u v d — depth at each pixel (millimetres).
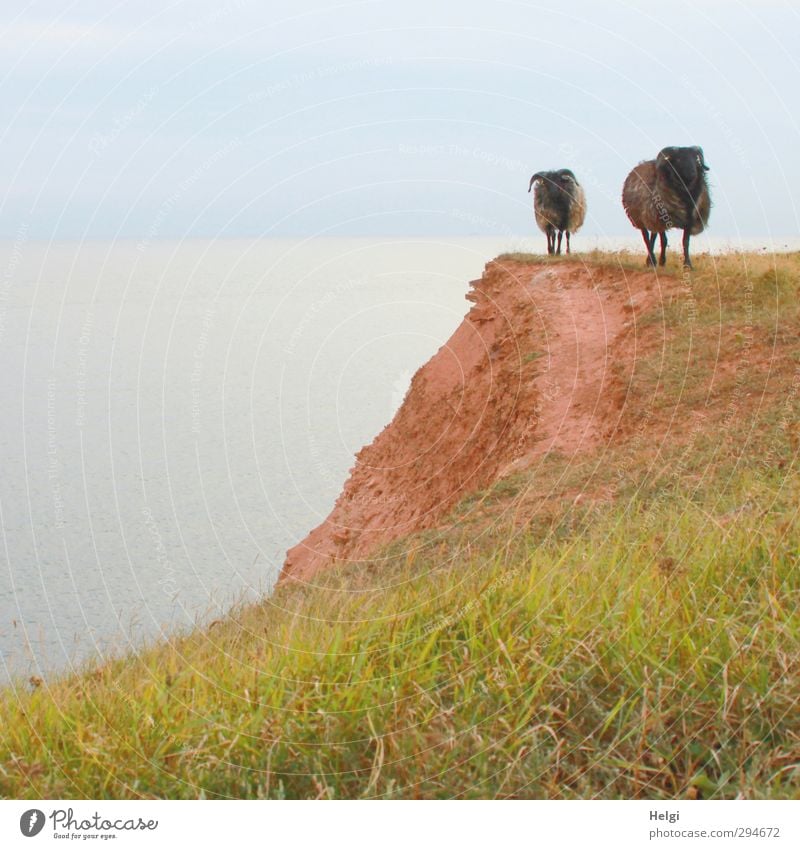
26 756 4859
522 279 19969
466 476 16906
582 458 12156
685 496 9008
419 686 4980
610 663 5008
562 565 6637
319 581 10367
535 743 4527
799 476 8250
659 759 4453
